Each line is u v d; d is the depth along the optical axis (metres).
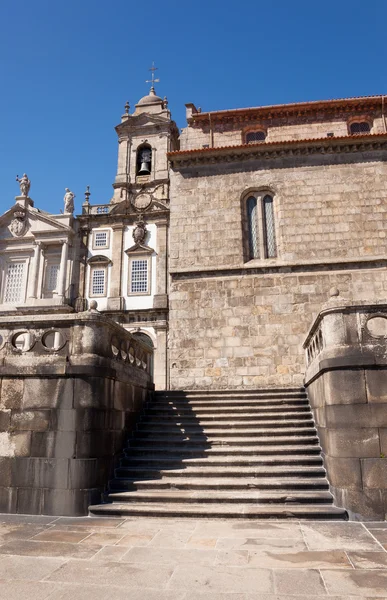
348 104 22.52
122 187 31.41
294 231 17.84
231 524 7.20
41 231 30.17
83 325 9.00
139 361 12.65
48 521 7.51
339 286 17.08
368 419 7.82
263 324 17.05
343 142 18.28
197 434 10.74
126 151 32.59
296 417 11.25
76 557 5.69
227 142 22.97
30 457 8.28
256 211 18.61
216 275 17.78
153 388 13.68
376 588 4.68
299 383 16.33
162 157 31.98
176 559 5.60
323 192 18.11
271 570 5.20
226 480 8.77
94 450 8.36
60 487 8.05
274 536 6.52
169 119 32.81
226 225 18.30
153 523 7.32
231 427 11.09
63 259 29.81
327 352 8.29
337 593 4.58
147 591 4.67
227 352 16.97
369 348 8.09
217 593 4.61
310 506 7.82
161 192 30.83
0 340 11.54
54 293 29.50
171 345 17.31
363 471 7.61
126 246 30.05
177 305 17.67
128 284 29.22
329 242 17.58
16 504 8.08
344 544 6.12
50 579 5.00
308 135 22.59
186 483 8.66
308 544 6.14
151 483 8.72
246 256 18.11
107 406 9.12
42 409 8.49
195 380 16.86
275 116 23.05
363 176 18.09
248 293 17.42
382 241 17.39
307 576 5.02
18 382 8.70
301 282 17.27
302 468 9.09
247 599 4.46
